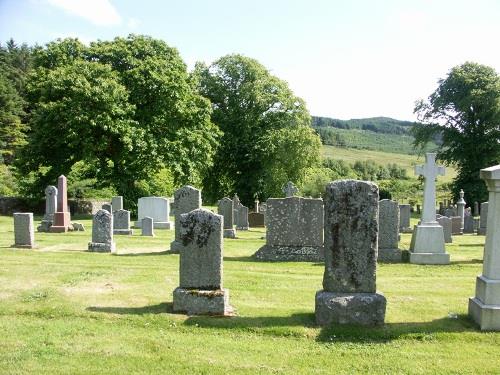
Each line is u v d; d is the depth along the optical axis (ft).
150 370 21.85
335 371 21.91
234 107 156.35
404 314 29.17
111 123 108.68
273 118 159.43
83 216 117.29
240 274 42.39
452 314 28.89
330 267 27.73
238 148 154.81
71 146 112.16
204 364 22.49
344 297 27.02
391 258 52.26
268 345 24.73
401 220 89.45
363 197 27.30
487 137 152.15
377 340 25.32
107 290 34.17
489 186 27.17
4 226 88.94
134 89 117.60
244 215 100.12
